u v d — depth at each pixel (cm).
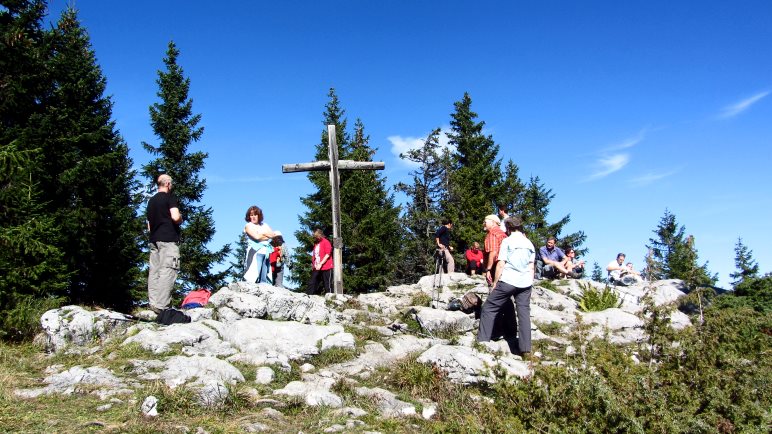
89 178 1666
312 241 2944
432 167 3641
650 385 472
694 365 527
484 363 548
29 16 1258
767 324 623
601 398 438
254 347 654
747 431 432
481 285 1252
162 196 802
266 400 497
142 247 2067
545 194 4269
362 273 2975
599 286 1292
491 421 441
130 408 451
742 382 502
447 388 568
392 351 719
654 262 776
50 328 641
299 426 454
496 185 3553
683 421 430
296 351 653
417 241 3406
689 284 697
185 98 2539
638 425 408
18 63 1200
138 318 748
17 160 863
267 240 1018
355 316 951
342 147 3192
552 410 449
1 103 1234
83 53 2119
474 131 3694
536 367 538
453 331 866
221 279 2470
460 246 3356
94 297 1777
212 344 646
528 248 779
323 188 3025
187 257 2388
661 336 582
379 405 520
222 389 490
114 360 581
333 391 546
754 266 2889
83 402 466
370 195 3194
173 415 450
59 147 1523
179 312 741
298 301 857
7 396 468
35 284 889
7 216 843
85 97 1892
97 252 1742
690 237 728
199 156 2455
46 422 418
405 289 1288
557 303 1138
